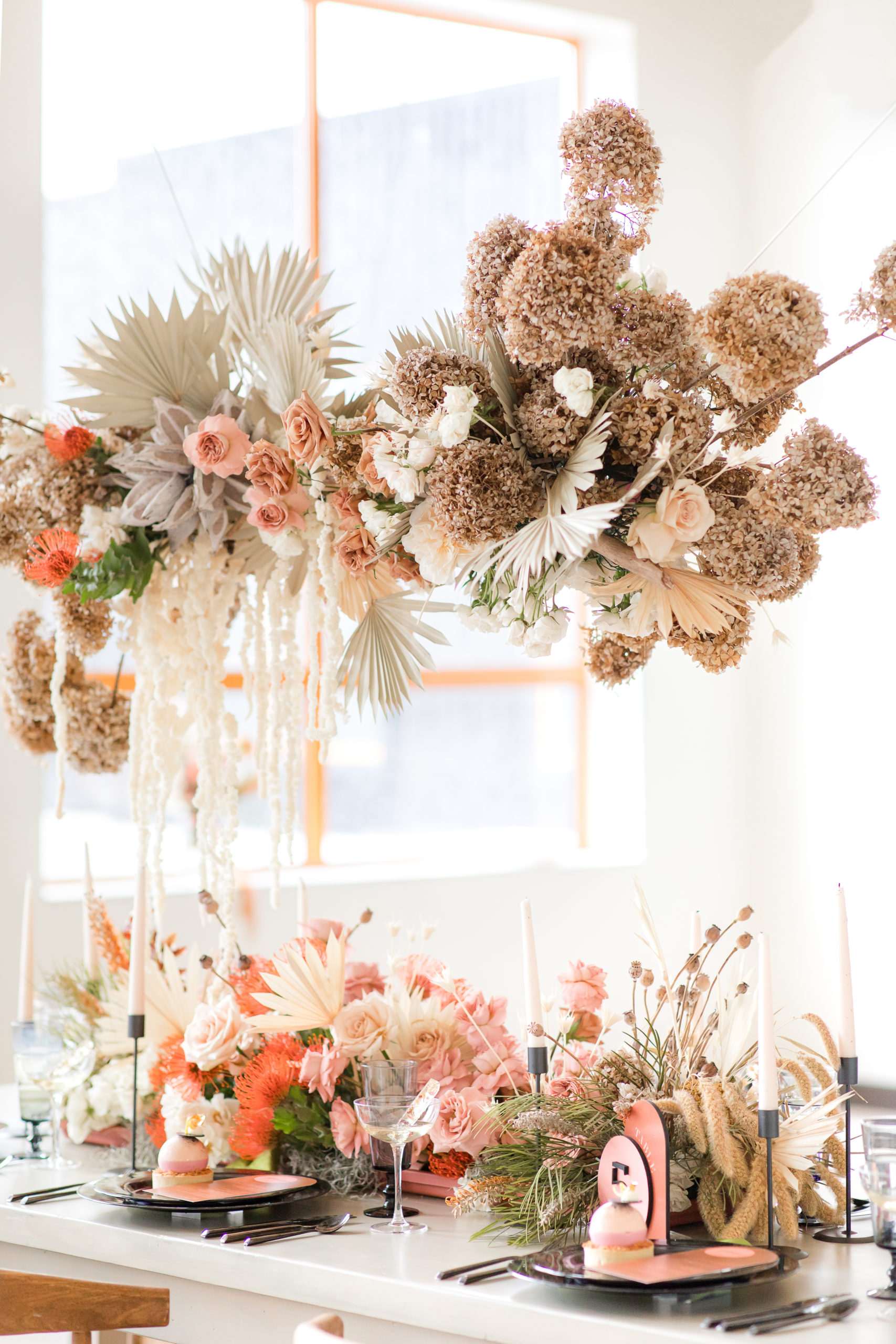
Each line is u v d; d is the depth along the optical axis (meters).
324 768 5.55
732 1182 1.74
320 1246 1.76
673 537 1.75
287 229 5.47
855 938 5.35
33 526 2.26
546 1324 1.49
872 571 5.34
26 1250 1.99
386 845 5.68
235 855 5.16
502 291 1.74
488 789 5.89
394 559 1.96
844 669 5.45
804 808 5.60
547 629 1.90
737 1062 1.89
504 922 5.48
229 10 5.34
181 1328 1.82
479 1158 1.94
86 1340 1.65
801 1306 1.48
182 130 5.25
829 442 1.75
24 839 4.50
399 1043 2.09
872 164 5.29
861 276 5.32
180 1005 2.34
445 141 5.77
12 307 4.54
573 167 1.84
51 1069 2.27
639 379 1.80
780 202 5.64
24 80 4.57
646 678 5.77
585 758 6.05
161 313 2.21
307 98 5.50
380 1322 1.64
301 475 2.05
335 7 5.55
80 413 2.48
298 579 2.22
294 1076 2.08
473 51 5.80
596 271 1.70
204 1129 2.13
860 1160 2.11
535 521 1.79
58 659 2.35
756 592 1.82
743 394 1.71
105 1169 2.24
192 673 2.31
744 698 5.88
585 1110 1.78
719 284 5.79
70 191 5.02
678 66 5.75
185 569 2.29
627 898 5.71
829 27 5.44
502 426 1.83
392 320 5.67
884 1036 5.23
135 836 4.99
